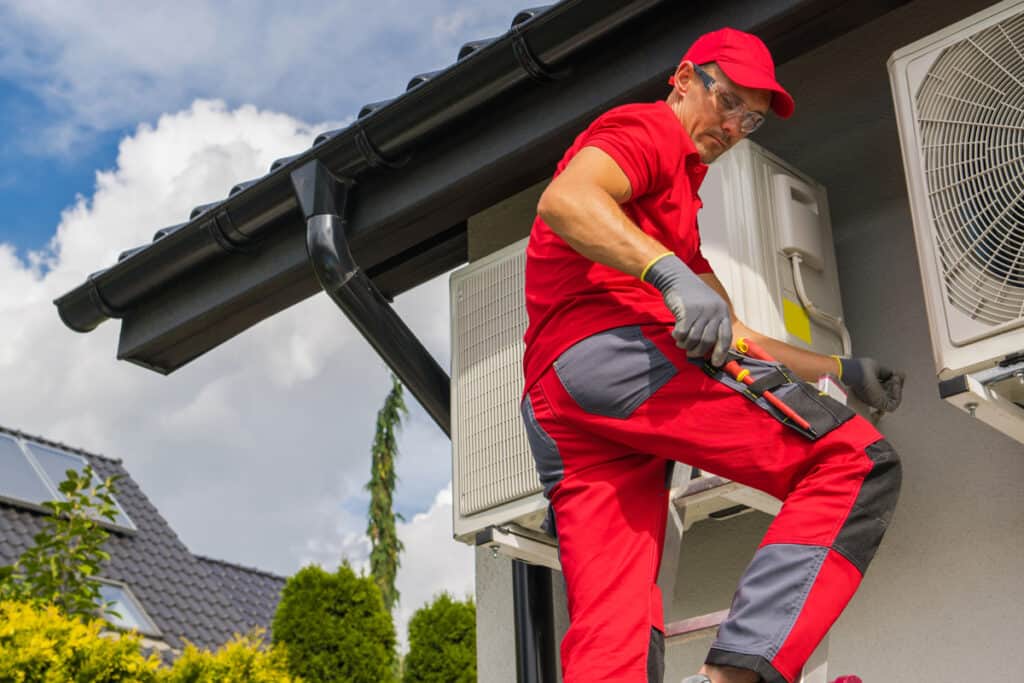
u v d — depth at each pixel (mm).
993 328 2689
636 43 3492
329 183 4121
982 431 3160
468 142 3885
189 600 12617
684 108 2289
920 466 3240
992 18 2916
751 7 3268
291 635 10969
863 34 3746
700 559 3633
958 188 2863
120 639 5938
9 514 11289
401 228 4230
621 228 1963
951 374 2750
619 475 2090
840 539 1854
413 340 4176
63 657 5602
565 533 2090
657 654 1992
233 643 7500
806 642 1804
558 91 3658
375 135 3973
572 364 2070
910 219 3502
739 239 3285
